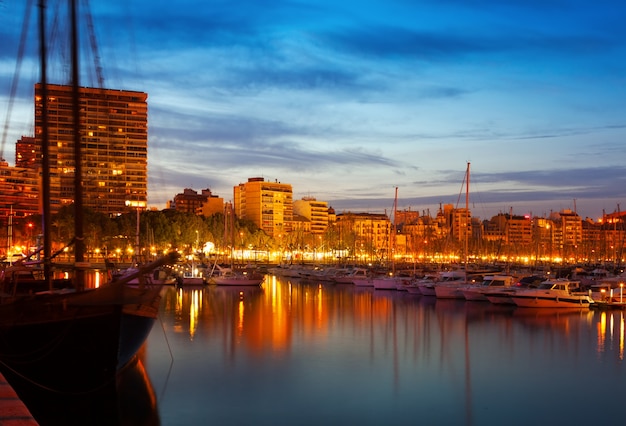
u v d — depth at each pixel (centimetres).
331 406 3684
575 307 8625
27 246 16225
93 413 3516
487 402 3806
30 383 3466
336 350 5325
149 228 18325
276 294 11312
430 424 3391
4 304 3397
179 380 4206
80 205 4219
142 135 19925
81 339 3453
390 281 12519
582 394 4009
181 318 7425
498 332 6456
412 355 5159
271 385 4119
